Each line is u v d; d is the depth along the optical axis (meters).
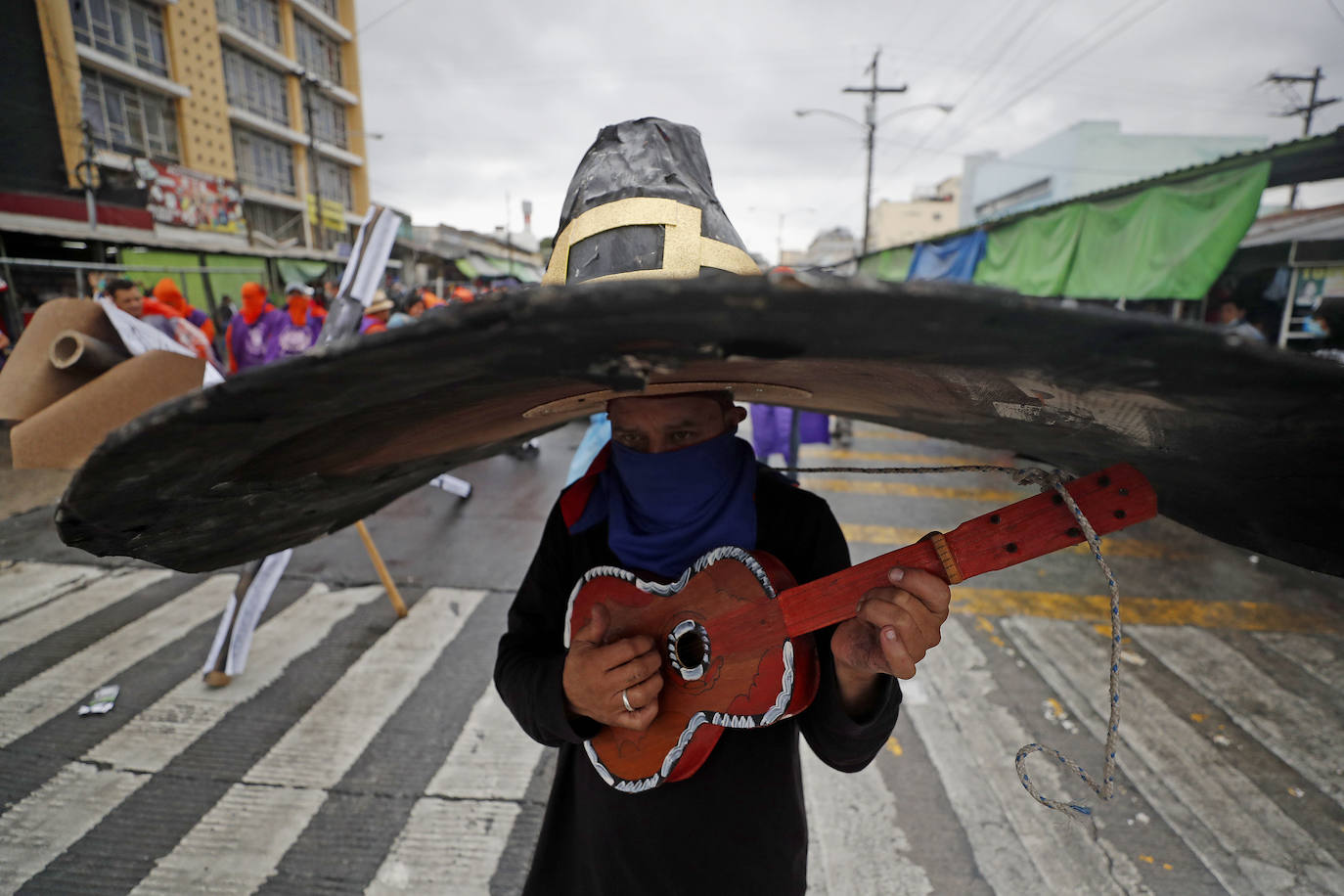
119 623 3.63
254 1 29.58
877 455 7.52
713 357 0.42
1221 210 5.13
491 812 2.31
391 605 3.86
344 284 2.86
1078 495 0.74
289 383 0.40
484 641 3.46
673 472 0.91
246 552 0.80
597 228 0.77
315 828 2.23
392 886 2.03
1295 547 0.63
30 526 5.12
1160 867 2.07
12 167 15.10
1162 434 0.55
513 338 0.36
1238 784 2.41
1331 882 2.01
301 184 32.91
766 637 0.89
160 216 16.42
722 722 0.91
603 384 0.52
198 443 0.47
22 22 15.16
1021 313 0.31
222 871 2.07
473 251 43.31
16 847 2.15
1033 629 3.56
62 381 1.17
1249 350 0.33
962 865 2.09
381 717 2.81
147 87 22.77
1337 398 0.38
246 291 6.22
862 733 0.87
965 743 2.64
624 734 0.96
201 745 2.63
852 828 2.23
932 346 0.38
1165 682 3.05
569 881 1.12
